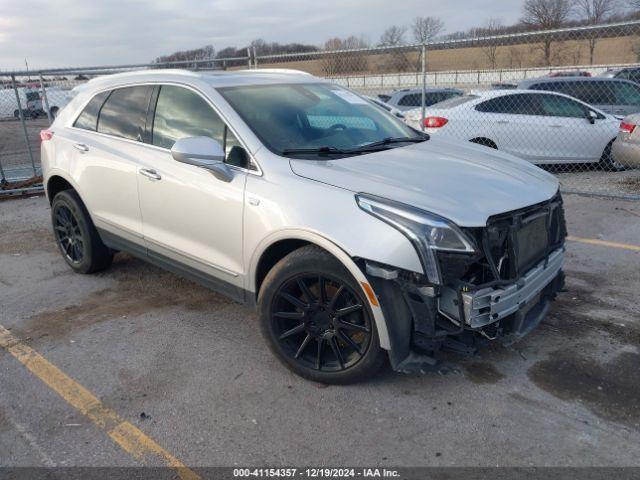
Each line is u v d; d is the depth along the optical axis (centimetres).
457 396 321
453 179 327
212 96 384
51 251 610
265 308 339
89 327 421
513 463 267
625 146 823
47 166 518
